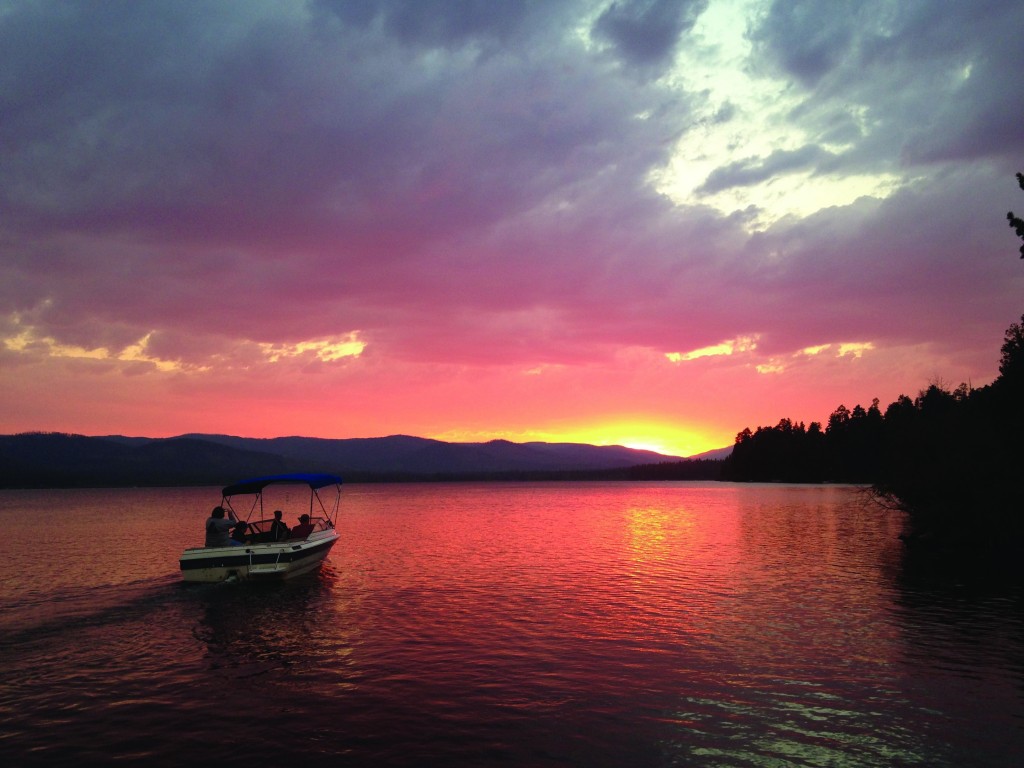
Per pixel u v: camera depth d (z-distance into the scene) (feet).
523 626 55.98
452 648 48.98
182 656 47.80
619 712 35.70
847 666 44.21
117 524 191.31
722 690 39.27
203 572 77.97
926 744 31.63
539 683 40.68
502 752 30.68
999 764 29.60
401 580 81.25
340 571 89.25
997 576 85.30
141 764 29.81
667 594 71.15
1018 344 123.85
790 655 46.91
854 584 78.38
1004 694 38.70
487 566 94.32
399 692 39.24
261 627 56.49
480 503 319.27
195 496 489.67
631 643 50.16
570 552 111.86
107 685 41.27
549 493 480.23
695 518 200.75
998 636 52.65
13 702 38.24
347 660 46.14
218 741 32.30
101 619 60.23
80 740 32.60
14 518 224.53
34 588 77.00
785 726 33.78
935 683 40.65
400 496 421.59
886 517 199.11
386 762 29.71
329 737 32.60
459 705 36.91
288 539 84.58
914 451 122.42
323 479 90.94
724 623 57.00
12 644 51.60
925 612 61.98
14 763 30.04
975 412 125.49
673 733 32.81
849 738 32.27
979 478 108.37
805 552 111.55
